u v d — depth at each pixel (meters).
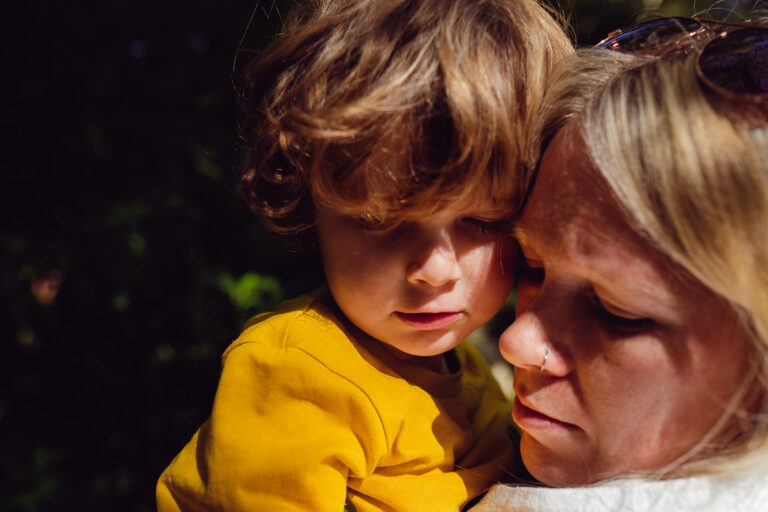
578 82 0.91
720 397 0.82
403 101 0.89
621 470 0.89
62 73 3.98
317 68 0.97
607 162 0.80
